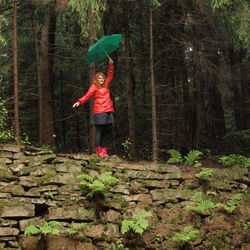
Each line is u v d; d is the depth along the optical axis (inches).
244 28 374.9
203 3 394.0
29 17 488.7
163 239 254.4
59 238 234.7
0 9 443.8
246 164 333.1
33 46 584.7
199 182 300.2
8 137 357.4
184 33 465.1
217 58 565.3
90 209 252.4
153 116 370.3
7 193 241.3
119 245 241.8
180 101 542.0
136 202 270.4
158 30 475.8
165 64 504.7
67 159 279.1
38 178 257.9
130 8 450.0
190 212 273.1
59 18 550.6
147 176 288.0
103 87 308.7
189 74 641.0
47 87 516.7
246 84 746.2
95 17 353.4
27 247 226.5
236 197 281.4
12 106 547.5
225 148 524.7
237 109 738.8
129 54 489.1
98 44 301.0
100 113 301.7
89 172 275.0
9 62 502.3
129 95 479.5
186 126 610.5
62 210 244.4
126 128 589.3
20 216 233.1
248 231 268.2
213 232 264.8
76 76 618.8
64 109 673.6
